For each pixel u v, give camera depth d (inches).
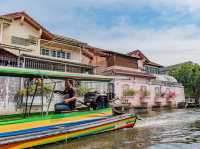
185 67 1665.8
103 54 1140.5
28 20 786.8
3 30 729.0
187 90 1621.6
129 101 1023.6
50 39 850.1
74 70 797.2
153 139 328.2
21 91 422.3
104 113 390.6
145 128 430.9
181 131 398.0
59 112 338.6
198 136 349.4
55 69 743.7
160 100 1213.1
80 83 526.0
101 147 283.3
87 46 984.9
